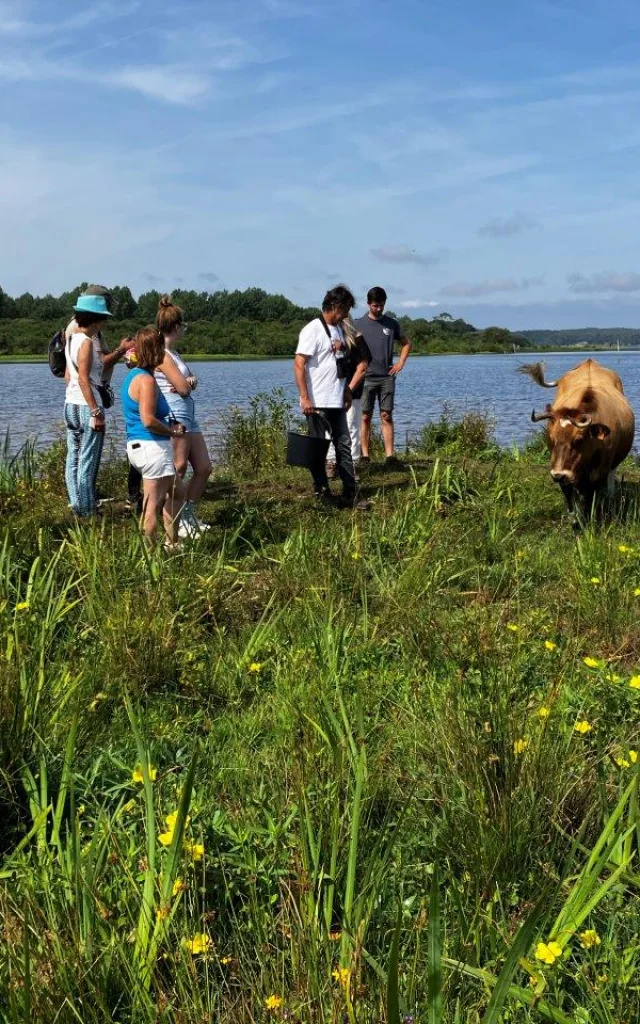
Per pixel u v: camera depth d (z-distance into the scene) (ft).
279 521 28.07
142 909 9.01
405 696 14.48
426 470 37.01
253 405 46.32
